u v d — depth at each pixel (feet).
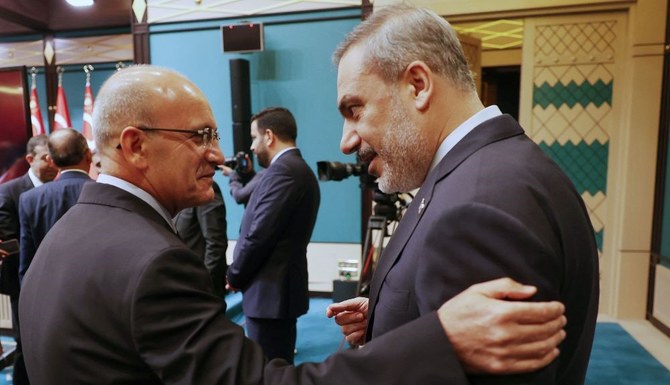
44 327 2.38
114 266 2.25
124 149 2.64
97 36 16.56
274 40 12.79
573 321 2.06
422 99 2.27
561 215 1.96
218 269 7.54
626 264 11.14
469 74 2.43
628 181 10.92
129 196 2.66
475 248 1.78
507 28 15.87
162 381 2.14
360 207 12.69
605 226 11.49
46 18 15.55
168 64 13.41
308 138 12.89
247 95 12.54
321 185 12.82
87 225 2.53
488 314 1.64
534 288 1.64
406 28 2.29
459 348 1.71
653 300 10.83
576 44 11.18
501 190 1.88
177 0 13.16
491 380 1.70
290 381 1.98
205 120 2.83
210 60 13.17
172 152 2.71
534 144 2.27
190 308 2.19
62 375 2.30
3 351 10.05
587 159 11.43
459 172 2.12
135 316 2.12
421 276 1.93
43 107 17.01
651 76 10.54
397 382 1.76
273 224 6.15
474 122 2.31
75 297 2.29
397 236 2.39
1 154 10.57
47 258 2.56
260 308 6.33
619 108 11.06
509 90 19.99
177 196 2.83
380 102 2.35
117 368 2.22
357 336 3.15
